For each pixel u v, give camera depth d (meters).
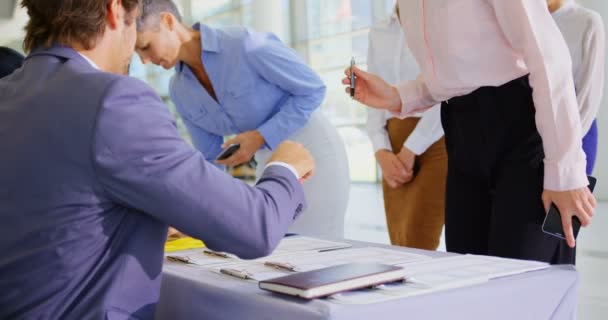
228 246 0.87
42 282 0.80
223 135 2.20
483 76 1.37
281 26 9.31
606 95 6.74
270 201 0.92
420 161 2.22
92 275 0.81
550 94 1.19
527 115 1.34
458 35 1.37
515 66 1.34
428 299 0.77
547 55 1.19
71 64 0.86
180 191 0.81
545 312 0.92
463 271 0.93
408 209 2.26
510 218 1.34
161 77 10.11
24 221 0.81
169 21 1.84
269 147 2.02
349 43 8.42
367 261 1.05
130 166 0.78
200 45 1.95
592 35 1.50
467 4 1.35
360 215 6.09
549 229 1.22
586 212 1.19
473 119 1.42
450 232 1.53
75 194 0.79
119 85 0.80
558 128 1.20
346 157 2.27
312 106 2.04
